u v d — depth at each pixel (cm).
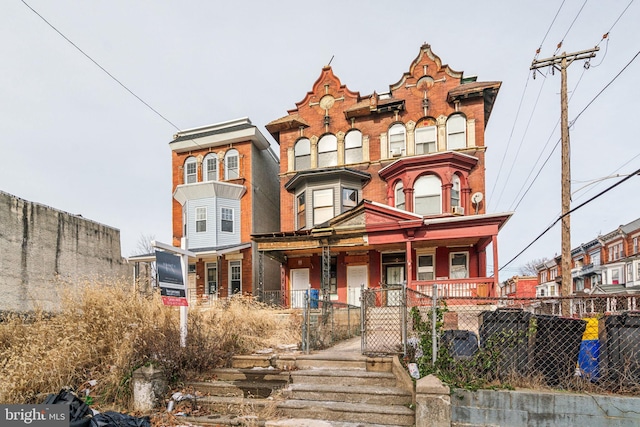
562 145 1261
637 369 475
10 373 589
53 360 630
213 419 535
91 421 473
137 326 720
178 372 648
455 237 1317
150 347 654
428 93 1725
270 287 1975
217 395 609
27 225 938
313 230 1457
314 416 538
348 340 998
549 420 466
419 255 1614
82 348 677
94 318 749
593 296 516
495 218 1275
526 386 500
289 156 1908
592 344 512
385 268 1667
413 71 1759
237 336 819
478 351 537
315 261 1755
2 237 865
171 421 533
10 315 814
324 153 1858
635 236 2986
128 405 587
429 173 1612
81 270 1126
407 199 1614
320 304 1166
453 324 810
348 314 1096
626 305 959
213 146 2050
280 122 1906
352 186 1755
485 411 483
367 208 1455
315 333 843
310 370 646
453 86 1694
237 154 2009
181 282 708
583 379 494
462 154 1570
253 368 676
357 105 1816
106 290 822
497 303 715
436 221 1318
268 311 1155
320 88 1902
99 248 1221
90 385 632
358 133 1825
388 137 1766
